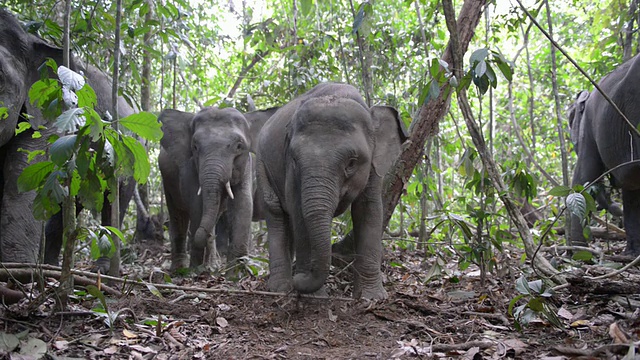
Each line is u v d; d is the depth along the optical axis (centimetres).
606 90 720
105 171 364
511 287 530
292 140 475
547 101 1402
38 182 374
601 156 734
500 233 624
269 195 554
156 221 1062
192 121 803
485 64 438
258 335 405
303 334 409
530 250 521
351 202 492
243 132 787
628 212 739
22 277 443
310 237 445
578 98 927
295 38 913
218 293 511
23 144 521
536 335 387
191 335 399
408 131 634
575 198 420
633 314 389
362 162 476
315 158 453
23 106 531
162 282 623
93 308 421
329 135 463
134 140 357
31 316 392
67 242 391
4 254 486
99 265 693
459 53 513
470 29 643
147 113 360
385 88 1006
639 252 725
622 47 940
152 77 1127
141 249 971
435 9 731
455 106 1266
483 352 347
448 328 409
